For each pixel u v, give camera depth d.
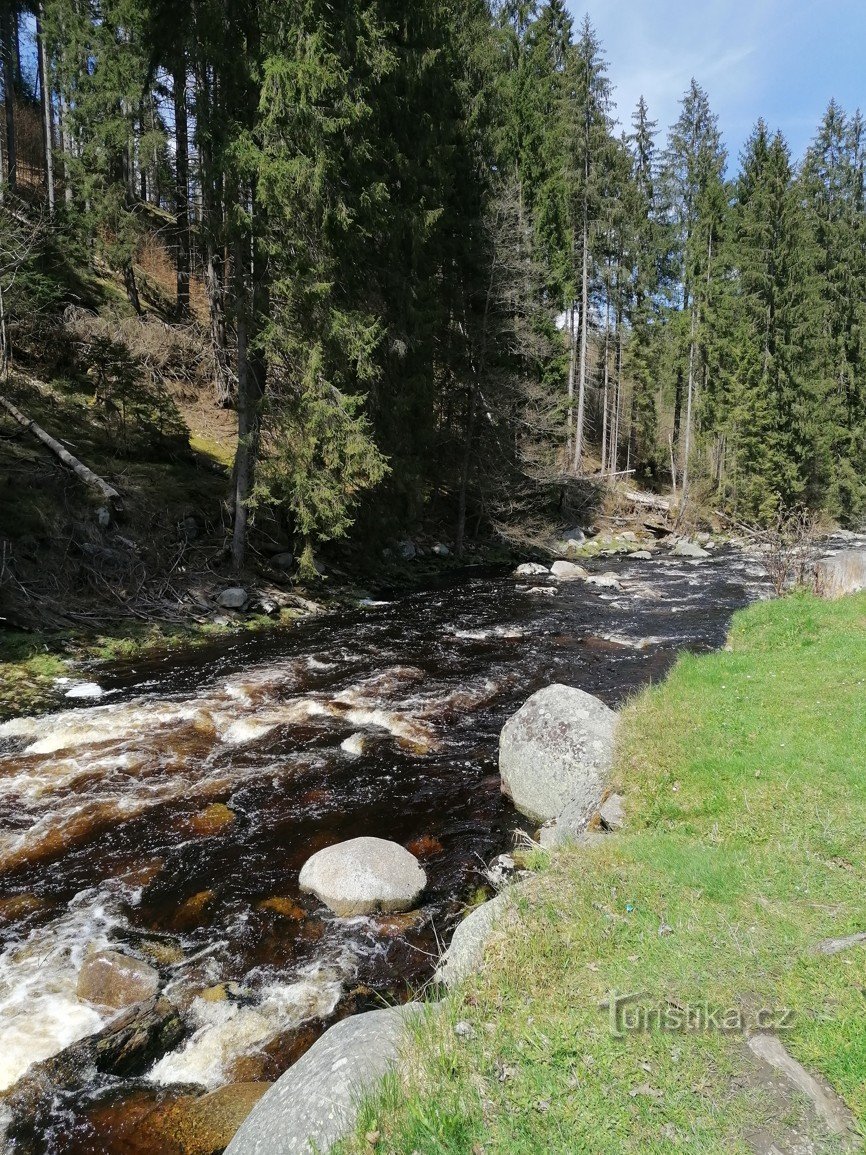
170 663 11.70
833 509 37.84
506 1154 2.41
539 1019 3.14
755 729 6.74
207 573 15.24
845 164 49.72
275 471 15.22
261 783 7.55
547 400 26.86
